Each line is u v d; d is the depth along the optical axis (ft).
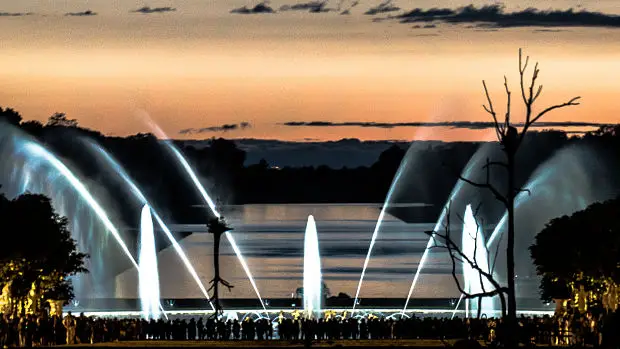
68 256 492.13
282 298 631.97
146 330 437.58
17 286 450.71
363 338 434.71
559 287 509.35
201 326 438.81
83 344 403.34
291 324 431.84
